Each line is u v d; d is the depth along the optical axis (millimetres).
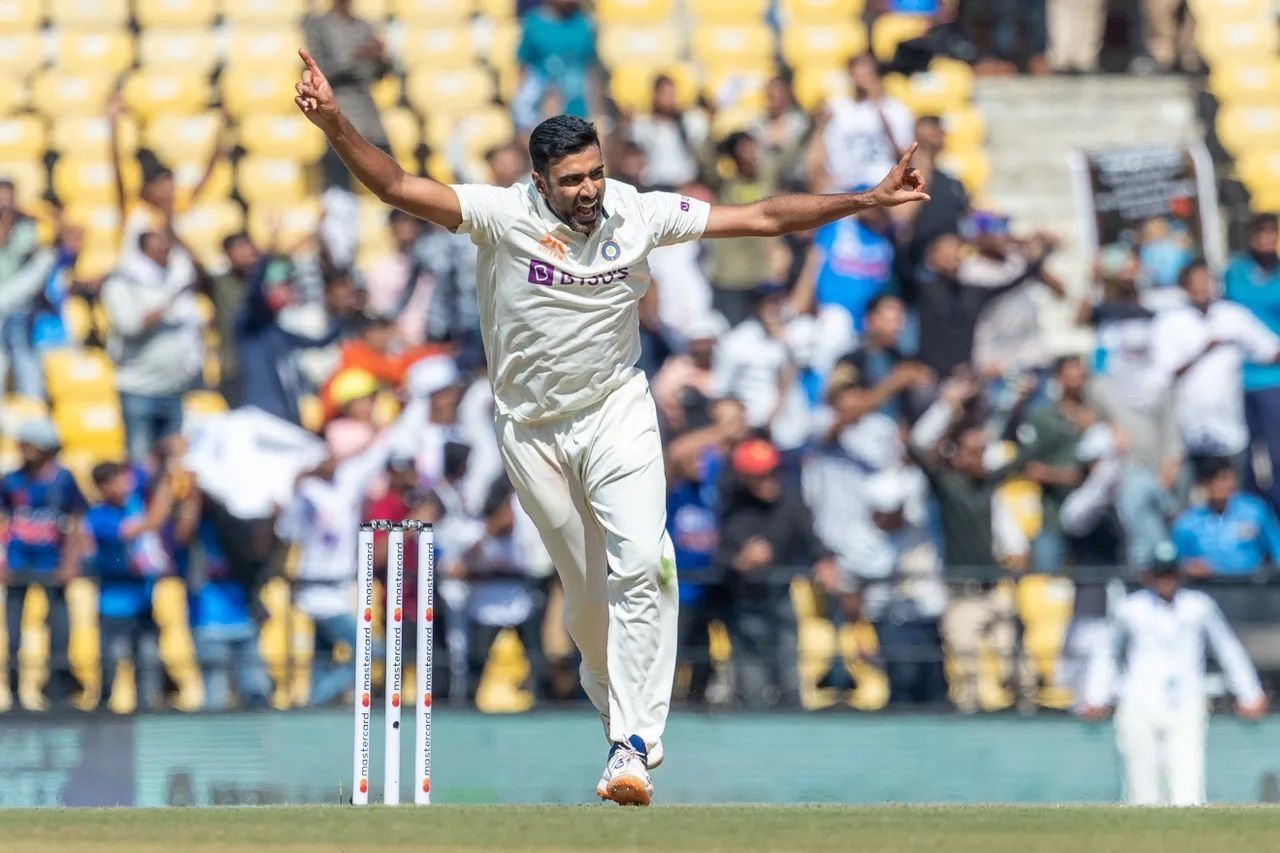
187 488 38312
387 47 49031
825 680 38156
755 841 14594
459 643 37469
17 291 42875
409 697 36938
